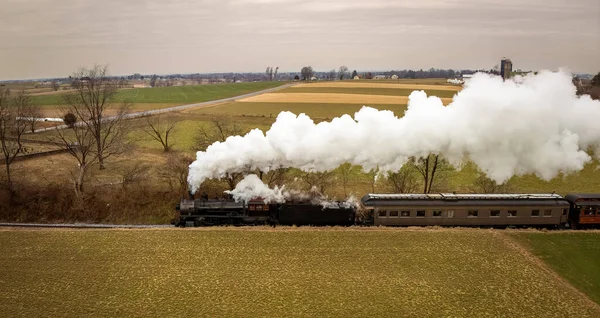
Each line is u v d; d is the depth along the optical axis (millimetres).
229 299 30453
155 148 71875
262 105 121438
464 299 30688
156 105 126062
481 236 40719
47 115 105500
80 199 50375
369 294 31188
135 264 35156
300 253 37062
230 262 35500
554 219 42969
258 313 28922
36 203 50594
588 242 40094
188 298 30547
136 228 43375
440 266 35156
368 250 37688
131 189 52750
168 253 37031
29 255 36719
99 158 60094
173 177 54188
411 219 42594
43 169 59250
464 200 42969
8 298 30312
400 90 163500
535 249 38562
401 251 37562
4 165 60062
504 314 29078
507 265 35500
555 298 30984
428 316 28781
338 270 34406
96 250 37688
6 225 46250
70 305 29578
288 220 42438
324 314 28859
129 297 30594
